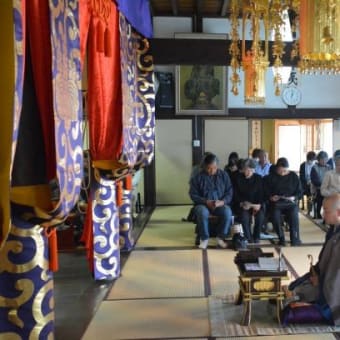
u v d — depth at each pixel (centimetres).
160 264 418
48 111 161
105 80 289
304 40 383
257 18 424
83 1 231
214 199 505
